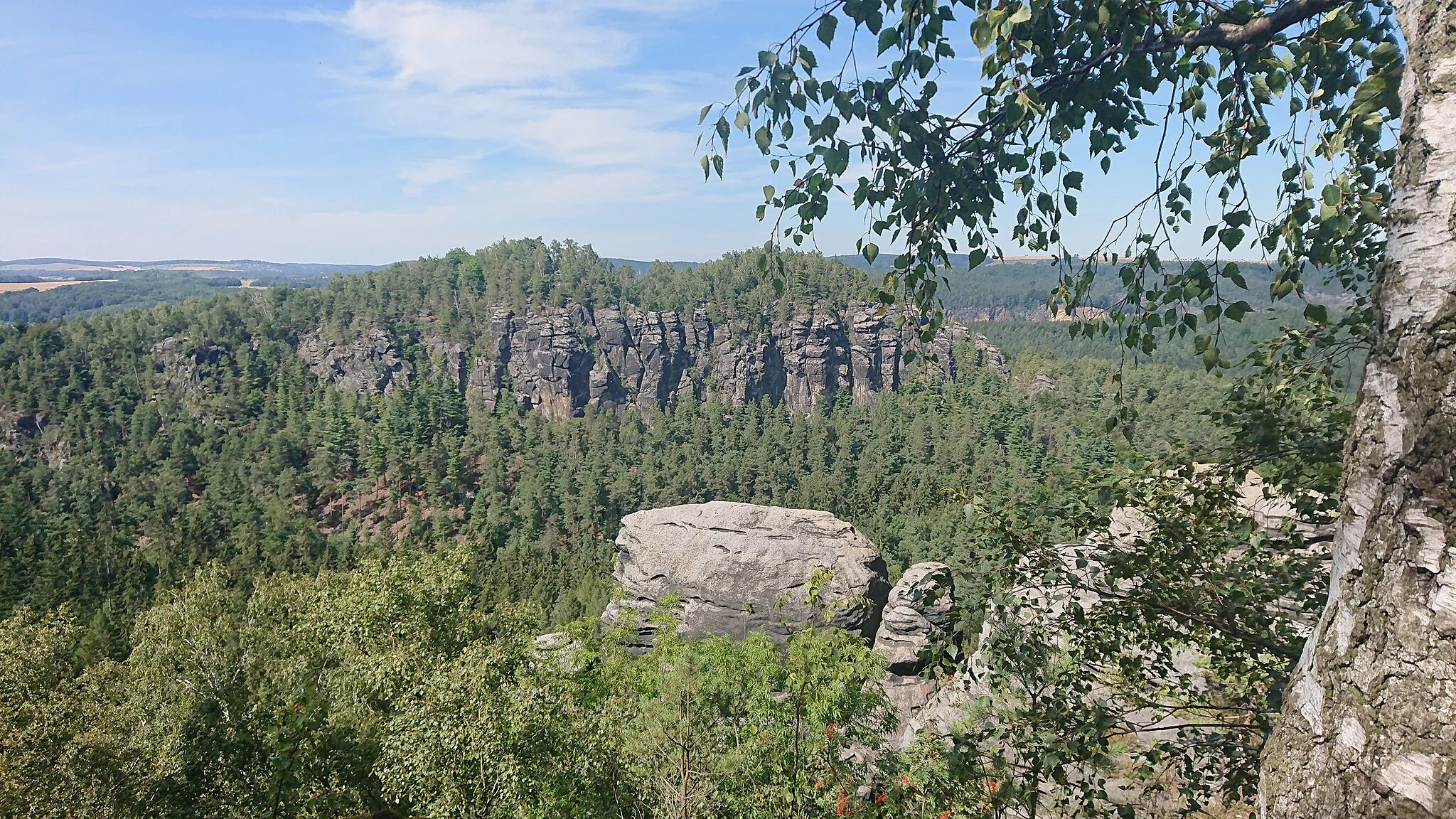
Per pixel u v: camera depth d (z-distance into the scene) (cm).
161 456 16650
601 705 2009
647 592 4909
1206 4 355
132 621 7881
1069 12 379
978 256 443
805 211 416
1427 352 190
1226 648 481
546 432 18812
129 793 2288
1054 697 471
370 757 2366
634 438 18650
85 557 9844
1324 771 206
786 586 4584
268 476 15550
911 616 3528
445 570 3189
